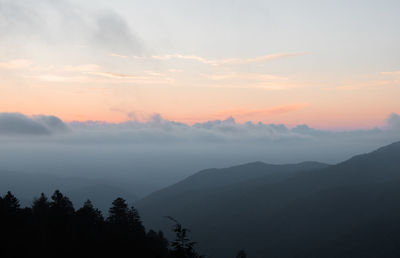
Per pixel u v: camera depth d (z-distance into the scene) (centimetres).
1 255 4666
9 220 5650
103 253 5547
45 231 5638
